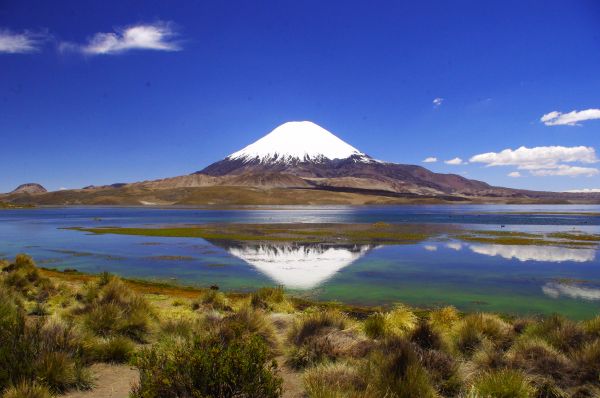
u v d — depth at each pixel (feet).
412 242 153.48
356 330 36.01
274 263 104.63
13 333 25.99
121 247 138.51
